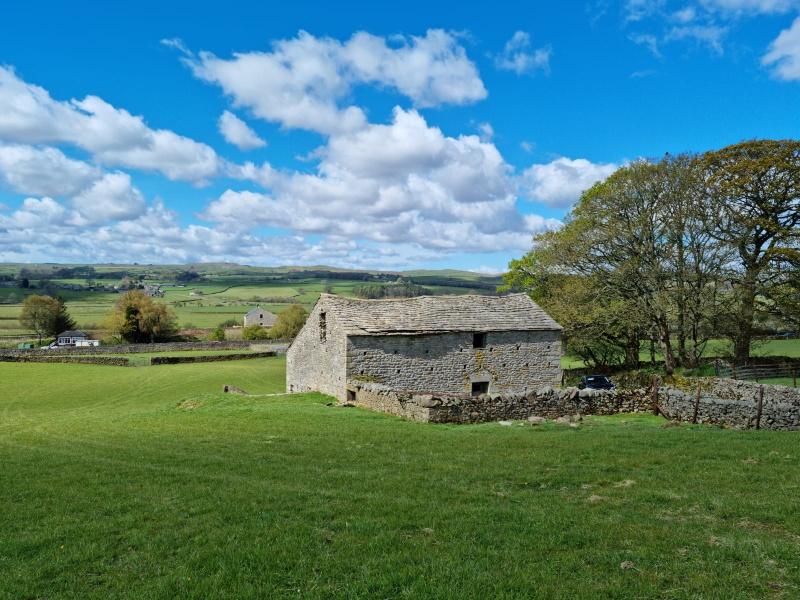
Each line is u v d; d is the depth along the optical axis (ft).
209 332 404.77
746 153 139.33
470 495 38.09
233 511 35.94
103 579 27.61
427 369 105.09
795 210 133.28
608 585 24.88
